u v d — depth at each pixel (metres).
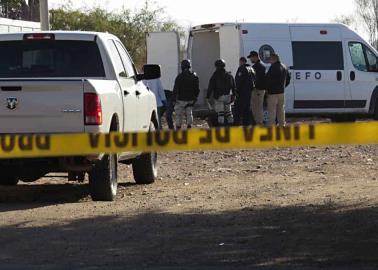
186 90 55.91
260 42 60.25
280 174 34.91
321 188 30.05
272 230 22.41
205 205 26.55
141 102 32.00
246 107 55.22
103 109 25.94
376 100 62.50
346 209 25.23
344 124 18.92
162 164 40.22
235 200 27.59
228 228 22.73
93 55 28.91
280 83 52.38
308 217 24.08
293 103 60.28
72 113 25.55
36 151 19.66
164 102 53.12
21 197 29.64
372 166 36.84
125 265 18.75
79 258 19.48
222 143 19.08
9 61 28.97
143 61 119.88
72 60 28.88
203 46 65.06
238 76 55.03
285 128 18.95
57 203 27.81
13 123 25.69
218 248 20.39
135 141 19.38
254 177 34.06
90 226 23.05
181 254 19.78
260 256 19.53
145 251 20.12
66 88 25.48
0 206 27.09
